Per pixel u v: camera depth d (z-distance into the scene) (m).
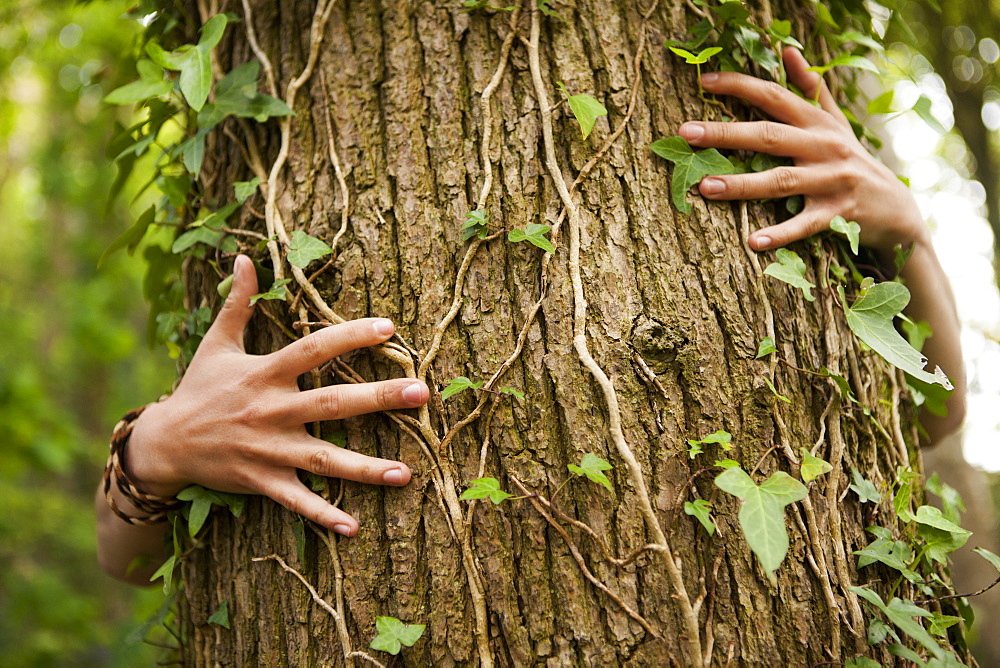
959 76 2.42
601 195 0.90
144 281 1.04
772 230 0.91
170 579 0.90
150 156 2.89
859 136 1.00
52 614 2.63
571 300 0.89
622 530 0.86
